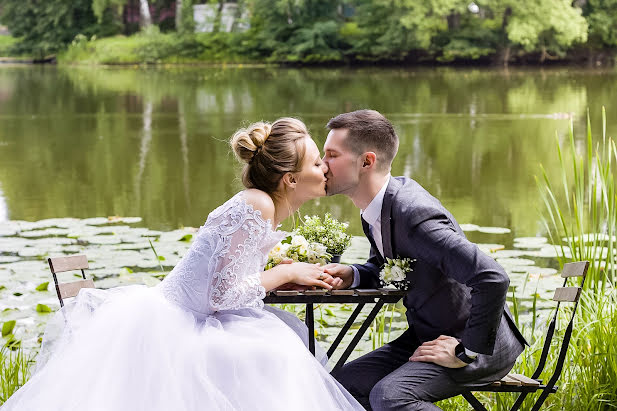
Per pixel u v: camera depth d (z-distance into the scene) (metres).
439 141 12.09
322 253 2.41
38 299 4.10
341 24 34.16
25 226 6.07
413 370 2.15
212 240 2.11
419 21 31.02
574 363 2.83
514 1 30.28
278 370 1.99
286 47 33.41
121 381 1.97
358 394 2.36
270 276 2.19
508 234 5.89
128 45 35.00
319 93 21.00
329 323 3.70
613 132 12.82
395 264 2.20
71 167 10.01
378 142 2.21
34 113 16.95
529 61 31.95
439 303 2.23
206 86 23.55
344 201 7.13
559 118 15.05
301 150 2.20
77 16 37.19
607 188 3.50
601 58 31.94
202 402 1.94
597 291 3.25
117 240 5.47
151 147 11.84
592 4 31.44
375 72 29.73
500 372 2.23
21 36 37.41
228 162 10.30
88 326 2.08
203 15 35.56
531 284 4.27
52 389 1.99
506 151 11.09
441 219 2.17
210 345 2.01
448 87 22.70
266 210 2.14
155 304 2.06
